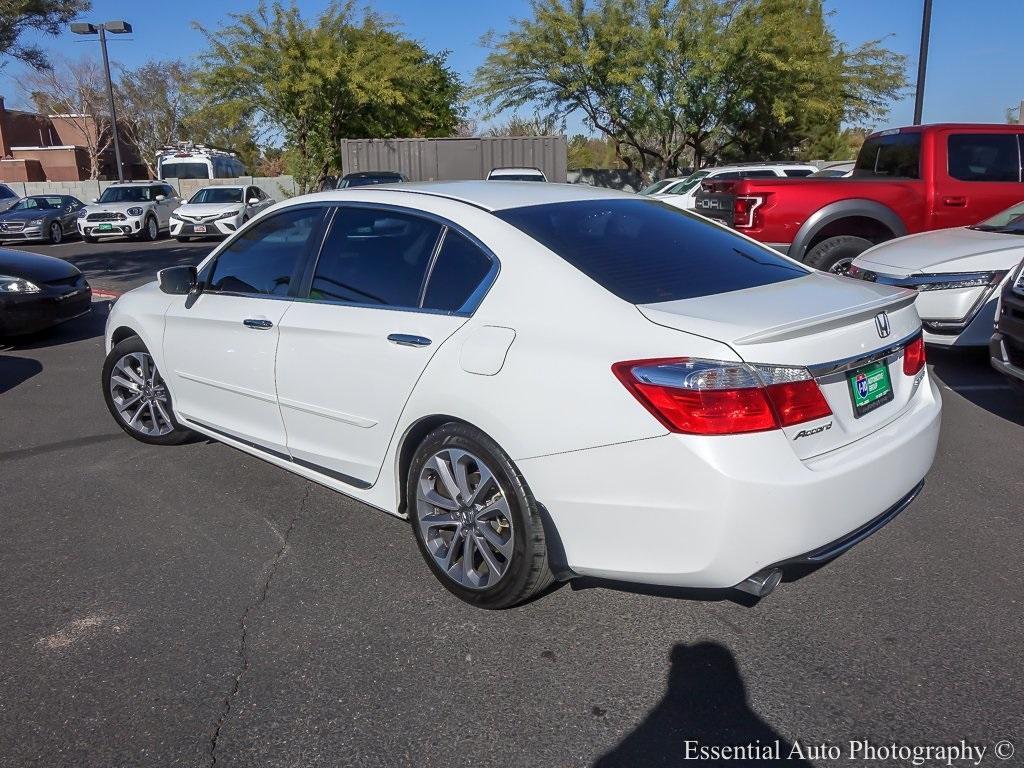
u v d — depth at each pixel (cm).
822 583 359
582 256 329
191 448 541
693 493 271
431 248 359
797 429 281
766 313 295
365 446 374
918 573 366
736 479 267
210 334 454
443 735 270
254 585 365
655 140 2780
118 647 320
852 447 302
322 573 375
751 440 271
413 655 313
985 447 523
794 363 280
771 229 846
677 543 279
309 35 2784
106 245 2188
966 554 382
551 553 310
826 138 3662
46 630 332
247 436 445
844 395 303
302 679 299
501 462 313
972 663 301
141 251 1994
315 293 401
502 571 326
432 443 341
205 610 345
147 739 269
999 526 411
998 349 568
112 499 459
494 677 299
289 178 3131
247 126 2958
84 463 515
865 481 295
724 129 2634
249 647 319
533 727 273
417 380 340
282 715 280
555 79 2517
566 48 2483
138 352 527
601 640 320
